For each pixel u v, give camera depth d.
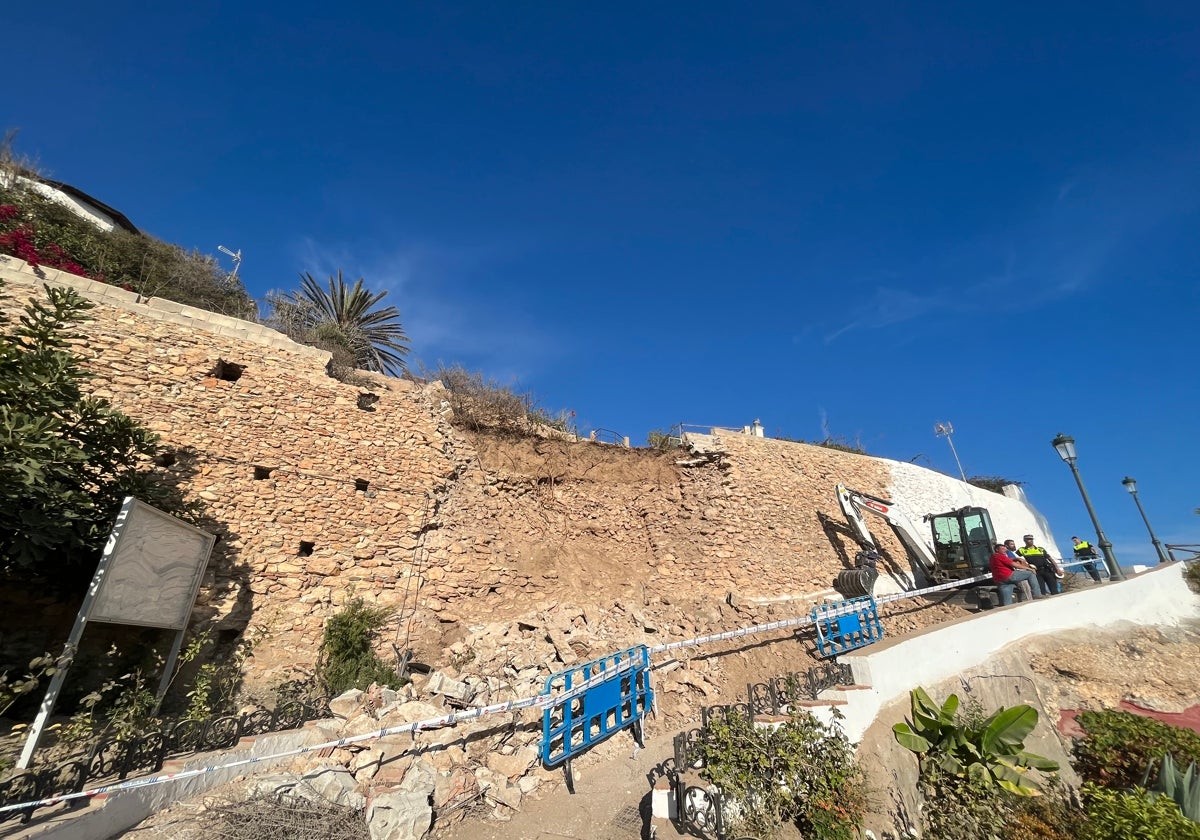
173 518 7.23
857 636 12.19
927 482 20.92
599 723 7.83
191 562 7.74
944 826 7.24
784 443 17.78
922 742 8.13
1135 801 7.37
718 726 6.36
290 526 9.87
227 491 9.46
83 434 7.23
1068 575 19.25
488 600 11.40
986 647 11.68
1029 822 7.54
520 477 13.38
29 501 6.22
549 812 6.30
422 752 6.54
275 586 9.35
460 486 12.36
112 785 4.69
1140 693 11.52
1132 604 14.73
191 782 5.34
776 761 6.21
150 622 6.69
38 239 13.16
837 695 8.02
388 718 6.78
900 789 7.54
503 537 12.39
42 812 4.22
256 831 4.93
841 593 15.28
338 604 9.77
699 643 10.15
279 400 10.57
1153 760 8.97
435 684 7.86
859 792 6.53
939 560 17.42
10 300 8.74
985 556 16.08
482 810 6.16
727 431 17.00
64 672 5.22
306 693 7.86
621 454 15.30
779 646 11.37
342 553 10.20
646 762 7.51
